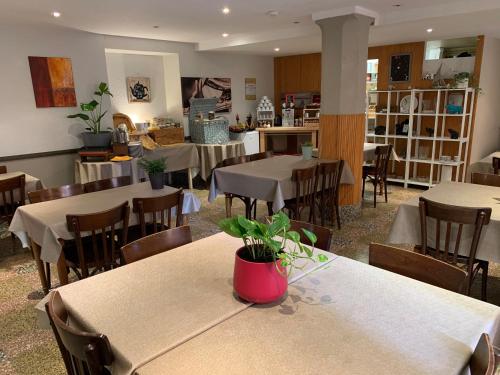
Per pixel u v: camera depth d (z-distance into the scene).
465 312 1.34
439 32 5.17
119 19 4.38
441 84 5.76
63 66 5.03
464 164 5.89
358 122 4.50
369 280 1.59
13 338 2.45
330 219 4.42
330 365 1.08
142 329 1.27
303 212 4.88
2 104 4.62
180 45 6.31
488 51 5.71
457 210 2.25
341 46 4.24
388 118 6.15
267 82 8.14
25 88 4.77
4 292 3.03
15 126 4.76
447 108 5.66
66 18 4.27
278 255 1.38
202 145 6.31
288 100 8.05
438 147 6.18
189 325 1.29
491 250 2.36
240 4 3.82
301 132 7.45
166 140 6.22
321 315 1.33
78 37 5.12
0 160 4.68
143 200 2.70
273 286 1.39
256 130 7.57
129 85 6.16
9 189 3.63
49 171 5.12
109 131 5.34
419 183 6.00
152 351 1.16
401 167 6.53
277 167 4.14
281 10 4.16
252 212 4.87
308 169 3.64
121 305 1.43
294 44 6.08
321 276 1.63
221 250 1.94
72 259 2.63
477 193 2.95
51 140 5.07
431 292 1.49
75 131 5.27
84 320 1.34
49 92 4.96
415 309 1.37
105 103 5.54
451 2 3.97
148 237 1.97
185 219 3.47
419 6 4.12
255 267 1.37
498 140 6.91
